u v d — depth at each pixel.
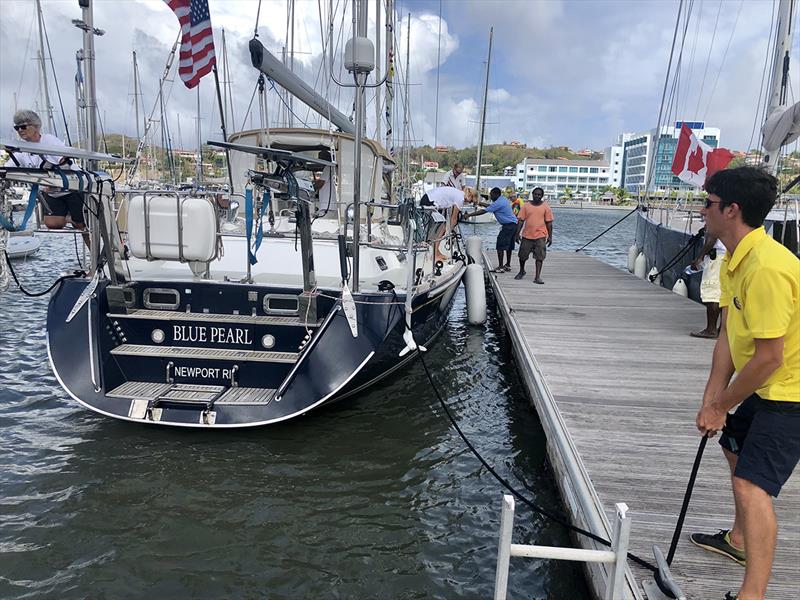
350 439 5.00
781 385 2.09
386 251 6.23
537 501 4.22
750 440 2.17
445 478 4.49
